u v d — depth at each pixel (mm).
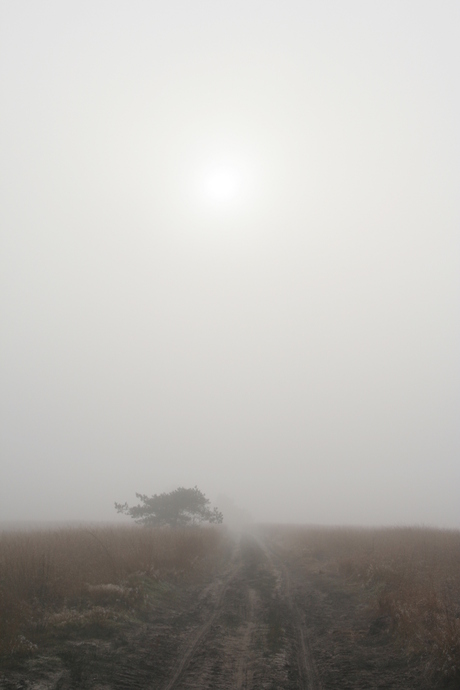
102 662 9078
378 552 22016
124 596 13414
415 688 8305
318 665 9773
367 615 13289
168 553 20844
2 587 12141
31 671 8219
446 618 10438
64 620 10992
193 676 8875
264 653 10320
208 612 14375
